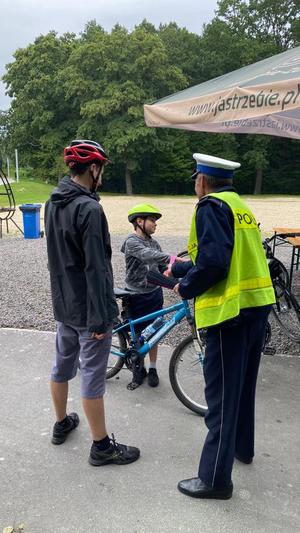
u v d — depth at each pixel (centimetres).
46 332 495
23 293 661
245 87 368
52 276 266
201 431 315
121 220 1666
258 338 247
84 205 241
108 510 244
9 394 361
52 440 301
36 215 1209
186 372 336
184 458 287
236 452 280
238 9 4275
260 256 245
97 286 244
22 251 1013
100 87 3566
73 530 230
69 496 254
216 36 4269
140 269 356
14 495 254
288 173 4153
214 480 247
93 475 271
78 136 3606
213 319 229
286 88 333
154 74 3544
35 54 3903
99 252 243
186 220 1705
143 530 230
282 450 296
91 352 262
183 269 262
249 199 3044
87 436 309
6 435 309
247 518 239
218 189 240
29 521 236
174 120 465
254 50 4003
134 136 3447
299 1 4081
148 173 4116
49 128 3903
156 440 305
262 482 266
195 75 4253
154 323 355
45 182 4206
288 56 488
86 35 4181
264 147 3944
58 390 291
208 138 4059
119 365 380
